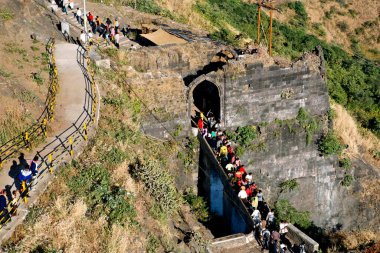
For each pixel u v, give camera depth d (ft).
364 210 142.82
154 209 97.96
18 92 109.09
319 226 141.08
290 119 135.23
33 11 145.07
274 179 136.15
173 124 126.82
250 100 131.03
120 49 138.72
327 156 138.62
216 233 115.14
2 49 124.36
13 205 80.12
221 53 140.26
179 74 129.49
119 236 84.74
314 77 134.10
